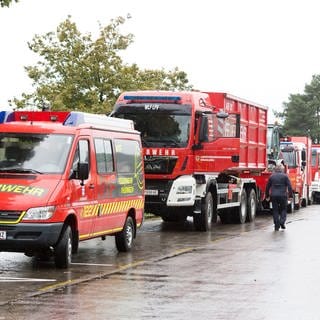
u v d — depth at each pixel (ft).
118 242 55.42
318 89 315.17
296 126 312.29
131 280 41.98
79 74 114.83
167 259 51.70
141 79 123.34
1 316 31.89
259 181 98.02
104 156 51.44
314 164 149.79
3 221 43.57
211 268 47.29
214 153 76.18
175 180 72.43
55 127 48.03
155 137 73.10
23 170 46.01
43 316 31.99
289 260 51.62
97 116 51.93
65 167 46.19
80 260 50.52
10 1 60.70
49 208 43.91
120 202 53.93
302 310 34.06
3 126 48.24
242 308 34.30
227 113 74.59
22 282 40.86
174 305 34.81
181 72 131.64
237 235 71.05
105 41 116.57
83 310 33.40
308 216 103.35
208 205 75.87
